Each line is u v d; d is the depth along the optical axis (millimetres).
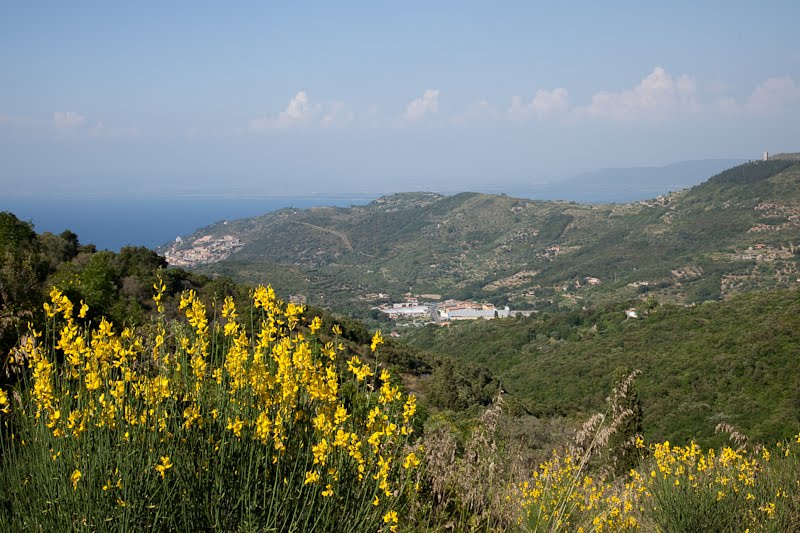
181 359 3084
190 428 2842
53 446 2611
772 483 5164
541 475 4770
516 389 42500
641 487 5105
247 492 2736
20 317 4625
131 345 2959
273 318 3125
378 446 3113
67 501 2461
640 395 32625
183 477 2678
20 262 6859
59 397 2695
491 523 4172
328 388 2961
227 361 3088
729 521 4820
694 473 5477
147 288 23625
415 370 32750
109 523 2443
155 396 2775
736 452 5602
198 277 32250
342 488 3010
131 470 2549
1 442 2637
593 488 4742
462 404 24141
